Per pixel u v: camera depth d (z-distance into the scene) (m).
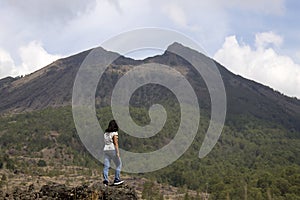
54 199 13.30
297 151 147.25
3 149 140.88
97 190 13.52
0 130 159.75
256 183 65.88
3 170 63.25
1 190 14.02
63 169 91.44
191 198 54.72
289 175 73.62
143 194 41.28
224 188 45.19
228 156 134.88
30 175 55.56
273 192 60.09
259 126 192.12
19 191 13.95
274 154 139.88
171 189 77.25
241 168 108.00
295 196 59.75
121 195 13.53
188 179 85.94
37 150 138.25
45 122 160.38
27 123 164.50
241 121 189.12
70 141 143.62
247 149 146.62
